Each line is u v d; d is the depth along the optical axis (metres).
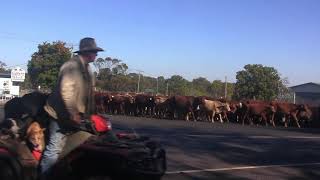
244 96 66.56
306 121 32.41
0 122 7.96
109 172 7.09
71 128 7.18
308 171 12.55
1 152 7.46
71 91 6.98
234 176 11.42
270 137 21.75
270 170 12.46
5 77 52.16
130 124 26.80
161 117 36.25
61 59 50.25
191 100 34.44
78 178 7.21
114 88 79.12
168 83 86.75
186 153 14.96
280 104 32.69
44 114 7.49
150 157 7.37
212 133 22.64
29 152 7.44
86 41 7.21
